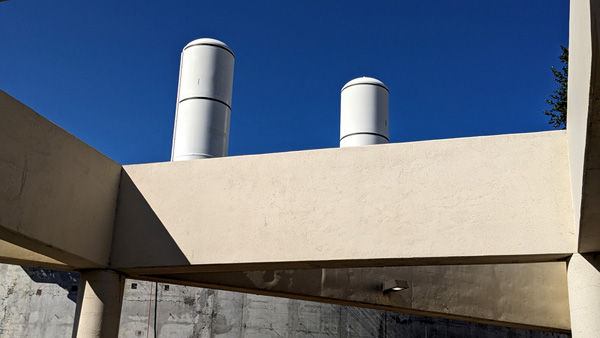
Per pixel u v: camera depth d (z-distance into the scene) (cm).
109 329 846
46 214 760
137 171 903
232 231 827
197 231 844
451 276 1118
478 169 750
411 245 747
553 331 1155
